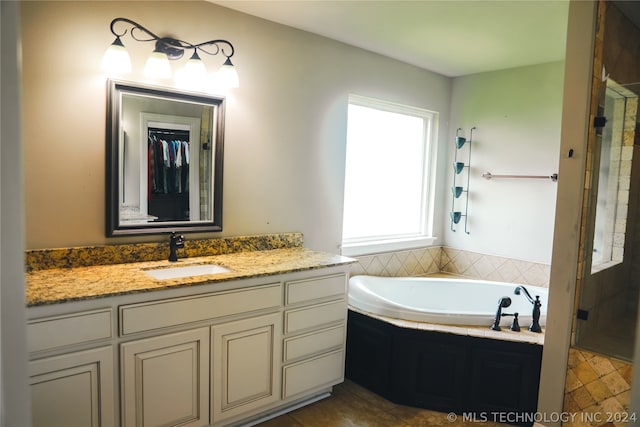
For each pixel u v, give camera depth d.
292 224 3.15
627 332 2.28
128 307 1.86
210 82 2.64
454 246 4.32
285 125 3.04
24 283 0.52
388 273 3.92
